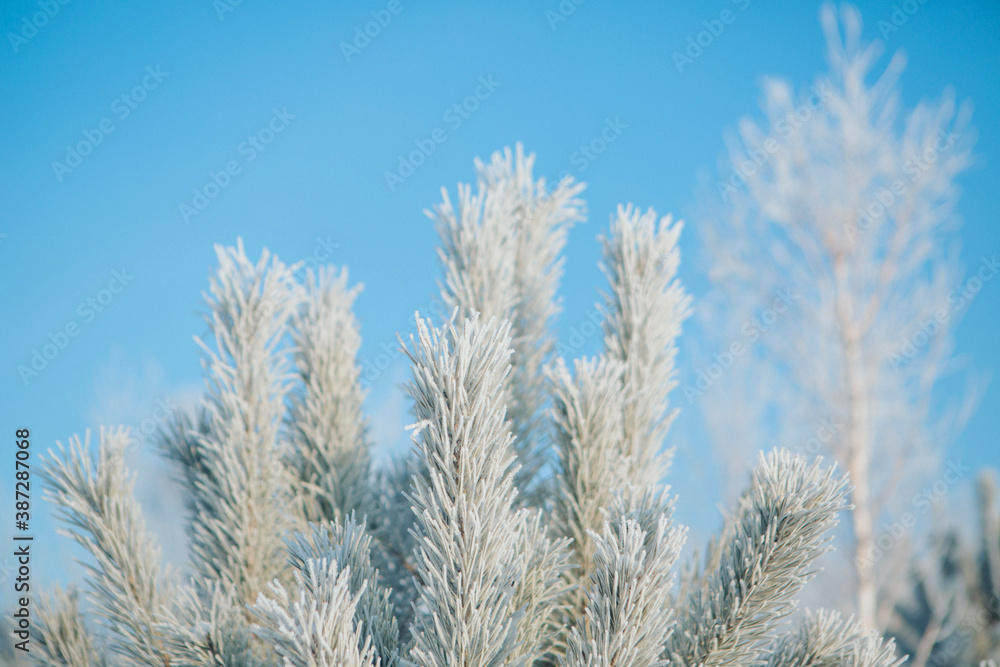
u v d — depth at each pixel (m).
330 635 1.99
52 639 2.17
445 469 2.02
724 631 2.09
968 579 4.56
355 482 2.32
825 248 6.91
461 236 2.34
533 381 2.33
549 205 2.42
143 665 2.16
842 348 6.54
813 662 2.12
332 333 2.36
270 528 2.27
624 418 2.28
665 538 2.05
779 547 2.08
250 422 2.27
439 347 2.03
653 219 2.34
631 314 2.31
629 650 2.03
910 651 5.17
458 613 2.01
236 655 2.12
